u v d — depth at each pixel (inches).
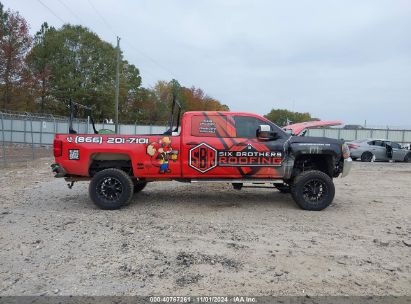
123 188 287.0
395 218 272.2
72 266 172.4
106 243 204.7
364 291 151.2
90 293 146.4
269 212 285.7
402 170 653.3
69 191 369.7
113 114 1973.4
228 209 295.1
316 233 229.3
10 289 149.3
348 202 334.0
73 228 233.5
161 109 2474.2
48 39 1815.9
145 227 237.8
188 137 290.0
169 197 344.8
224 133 292.7
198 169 289.1
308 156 306.7
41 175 486.9
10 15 1428.4
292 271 169.8
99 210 286.5
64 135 289.3
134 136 289.1
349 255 191.2
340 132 1680.6
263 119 297.3
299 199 292.0
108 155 295.3
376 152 882.1
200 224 246.7
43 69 1743.4
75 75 1852.9
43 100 1770.4
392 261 184.1
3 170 538.0
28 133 1075.9
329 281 159.9
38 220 251.9
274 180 299.6
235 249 197.6
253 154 289.6
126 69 2293.3
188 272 166.9
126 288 150.9
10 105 1488.7
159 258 183.2
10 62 1428.4
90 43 1899.6
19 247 196.5
